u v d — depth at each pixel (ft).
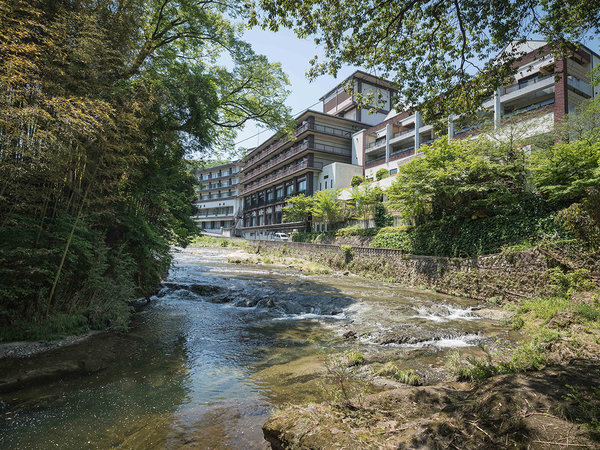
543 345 20.18
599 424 6.88
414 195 53.42
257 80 48.24
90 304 23.72
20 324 19.11
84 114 18.01
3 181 17.07
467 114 24.03
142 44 32.12
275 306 36.27
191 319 29.40
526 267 37.60
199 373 17.15
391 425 9.17
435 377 16.88
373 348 22.36
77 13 21.91
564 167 36.94
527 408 8.08
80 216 22.11
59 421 11.89
